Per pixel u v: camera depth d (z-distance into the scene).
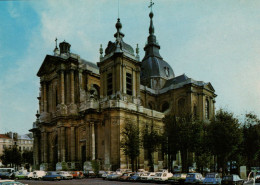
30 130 67.12
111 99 51.06
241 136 40.53
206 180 28.91
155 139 46.91
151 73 76.88
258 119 47.62
